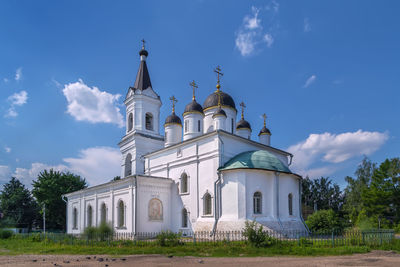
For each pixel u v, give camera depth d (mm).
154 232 29109
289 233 24547
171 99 40031
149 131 41000
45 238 25969
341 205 63531
